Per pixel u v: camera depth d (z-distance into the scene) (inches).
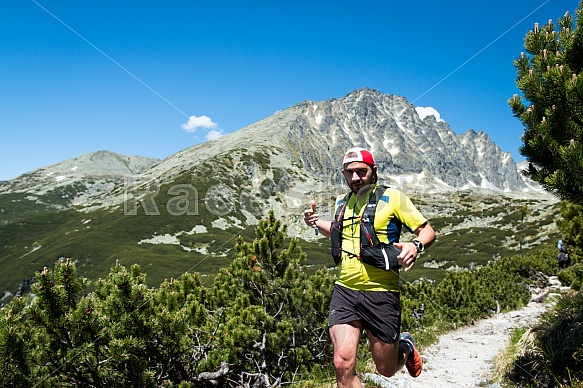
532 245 3230.8
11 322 183.5
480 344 410.6
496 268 1021.2
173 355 235.8
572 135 205.5
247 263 354.0
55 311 194.5
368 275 147.3
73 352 191.0
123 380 206.8
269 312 332.2
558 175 200.4
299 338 324.8
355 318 148.3
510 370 252.1
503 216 4488.2
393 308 146.7
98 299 221.1
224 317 317.4
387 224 148.3
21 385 178.1
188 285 377.1
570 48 216.4
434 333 492.4
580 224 715.4
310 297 331.0
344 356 142.4
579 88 197.6
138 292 213.0
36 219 4928.6
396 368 155.6
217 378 249.0
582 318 228.4
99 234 4023.1
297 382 283.9
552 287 877.2
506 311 665.0
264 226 358.9
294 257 360.8
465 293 641.0
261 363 290.7
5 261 3878.0
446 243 3668.8
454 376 286.0
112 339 200.5
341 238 157.1
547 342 242.2
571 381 188.4
